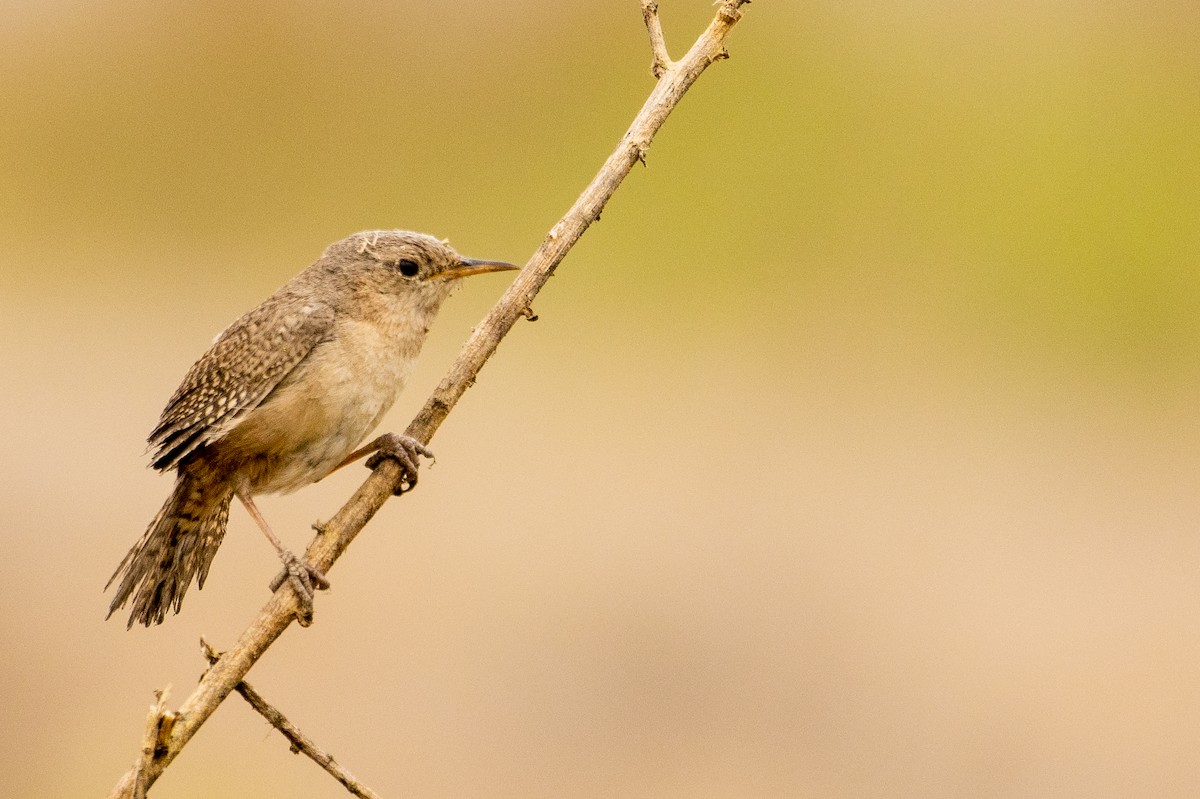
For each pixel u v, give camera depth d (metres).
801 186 18.03
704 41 5.76
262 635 5.16
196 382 6.73
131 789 4.77
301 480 6.93
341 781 4.94
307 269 7.12
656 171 18.22
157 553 6.73
